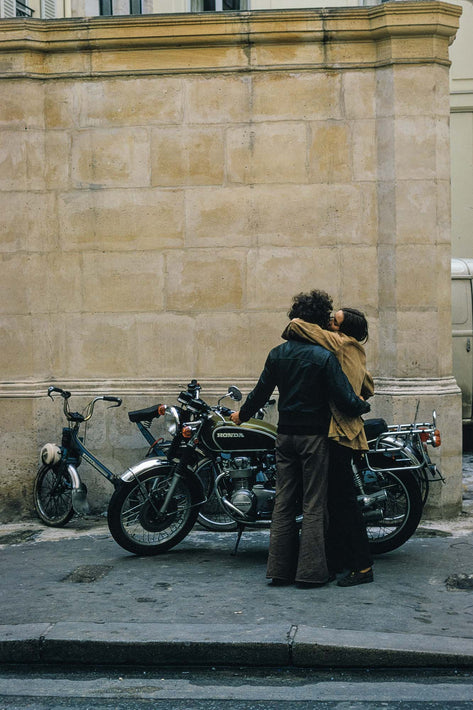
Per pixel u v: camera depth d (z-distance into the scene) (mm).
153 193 7820
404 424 7207
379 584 5863
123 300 7871
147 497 6566
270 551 5895
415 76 7477
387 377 7633
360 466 6449
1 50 7789
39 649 4930
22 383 7805
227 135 7742
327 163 7680
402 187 7488
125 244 7859
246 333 7777
